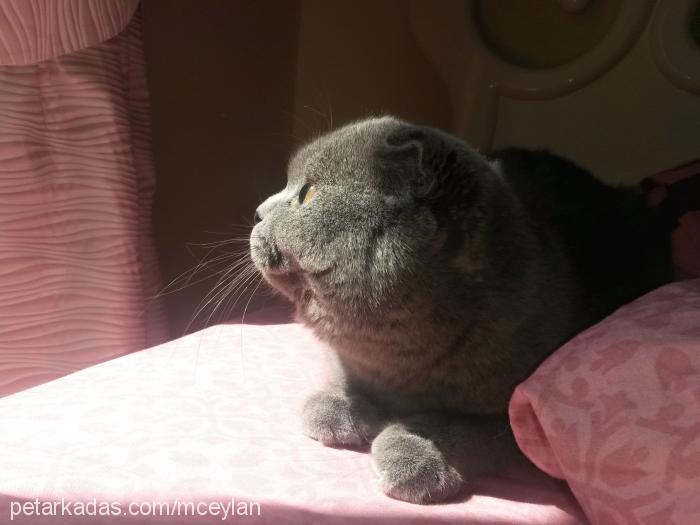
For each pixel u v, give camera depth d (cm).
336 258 35
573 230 46
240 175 85
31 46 47
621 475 28
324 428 38
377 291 34
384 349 36
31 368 55
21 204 50
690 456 27
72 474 33
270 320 60
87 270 54
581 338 33
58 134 50
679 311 32
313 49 91
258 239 39
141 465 34
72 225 53
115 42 52
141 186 60
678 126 75
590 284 43
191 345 52
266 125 89
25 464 34
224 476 33
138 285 56
